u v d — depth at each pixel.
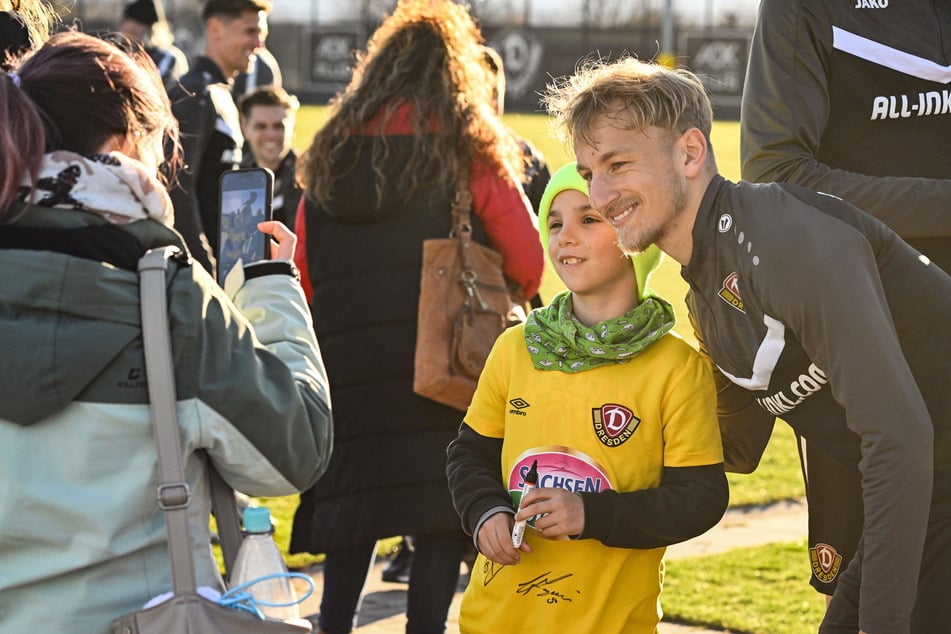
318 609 4.58
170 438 1.94
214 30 5.94
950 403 2.41
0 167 1.92
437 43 3.78
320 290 3.85
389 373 3.73
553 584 2.45
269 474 2.07
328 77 46.59
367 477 3.74
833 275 2.13
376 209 3.71
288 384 2.09
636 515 2.34
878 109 2.94
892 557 2.14
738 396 2.65
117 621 1.94
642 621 2.50
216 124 5.34
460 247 3.72
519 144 4.51
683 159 2.31
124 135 2.04
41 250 1.92
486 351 3.70
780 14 2.92
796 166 2.89
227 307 2.07
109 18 41.59
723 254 2.28
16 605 1.95
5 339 1.89
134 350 1.97
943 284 2.38
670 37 42.72
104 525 1.95
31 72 2.03
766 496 6.19
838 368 2.15
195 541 2.04
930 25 2.94
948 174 2.96
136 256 2.00
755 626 4.22
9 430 1.93
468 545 3.89
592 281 2.52
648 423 2.45
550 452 2.48
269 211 2.42
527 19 46.47
